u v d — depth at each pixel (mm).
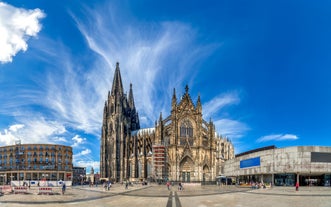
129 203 39469
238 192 61750
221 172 156125
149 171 147125
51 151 144875
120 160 166875
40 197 49469
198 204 37750
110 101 181125
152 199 45500
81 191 68312
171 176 129875
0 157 145125
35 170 138375
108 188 75688
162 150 121750
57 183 98062
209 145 137875
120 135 170000
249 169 105562
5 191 64625
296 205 35531
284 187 83188
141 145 156500
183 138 136000
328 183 87562
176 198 47156
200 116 138625
